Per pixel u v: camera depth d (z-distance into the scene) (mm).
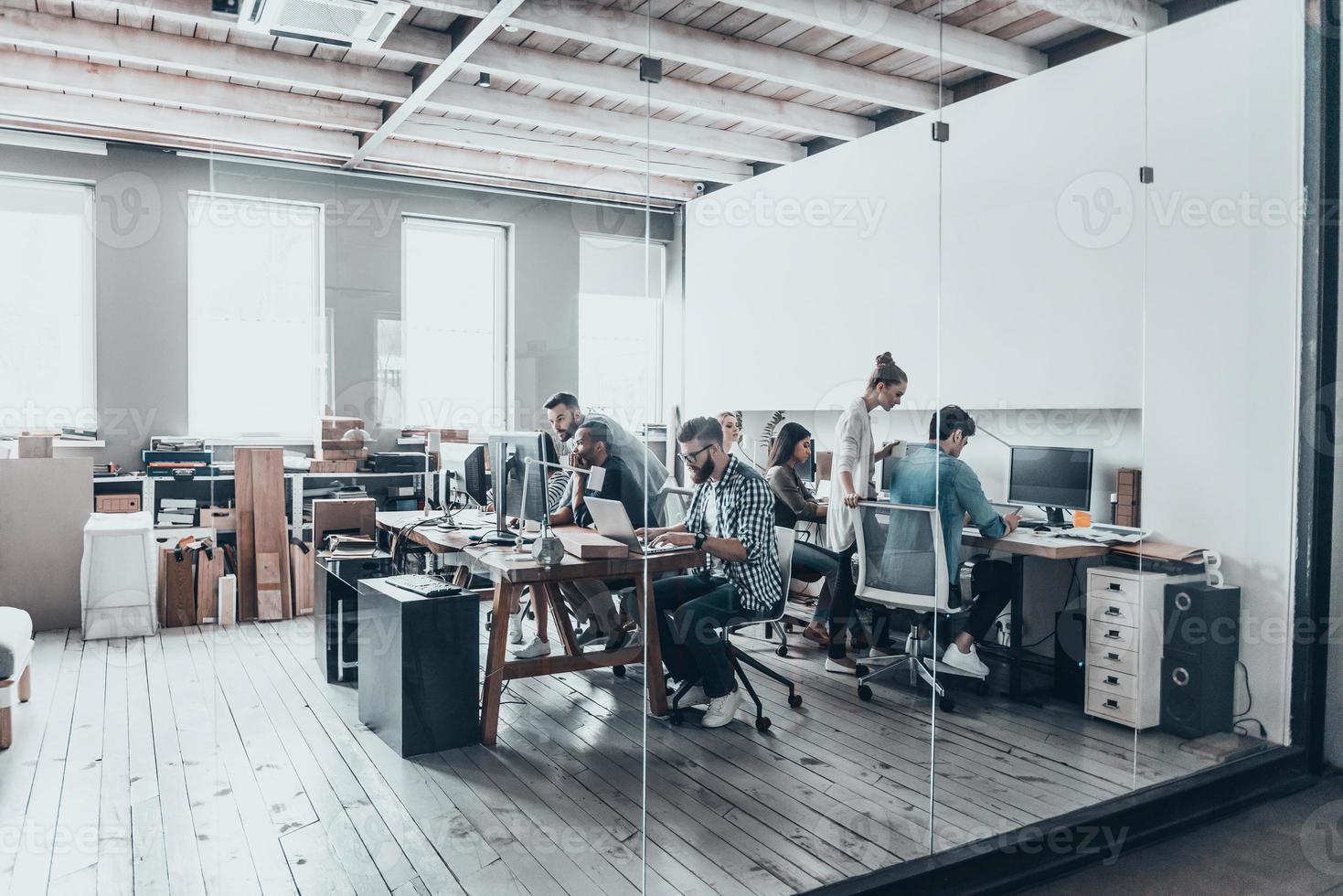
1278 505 3041
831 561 2438
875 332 2520
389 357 1969
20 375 3594
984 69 2717
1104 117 2873
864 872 2178
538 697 2055
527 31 2066
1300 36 3025
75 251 3617
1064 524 2797
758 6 2322
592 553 2121
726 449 2293
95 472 3385
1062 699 2732
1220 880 2334
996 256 2715
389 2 1945
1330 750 3072
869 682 2463
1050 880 2354
